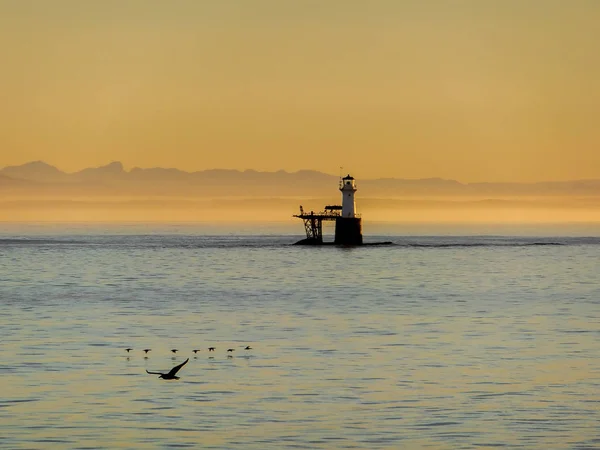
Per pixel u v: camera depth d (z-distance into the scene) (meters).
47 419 145.50
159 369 181.00
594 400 157.50
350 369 181.38
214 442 135.75
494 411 150.88
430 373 178.12
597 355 198.50
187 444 134.88
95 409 151.00
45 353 198.12
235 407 152.50
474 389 164.75
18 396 158.50
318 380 171.50
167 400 156.38
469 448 133.88
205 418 146.50
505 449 133.38
